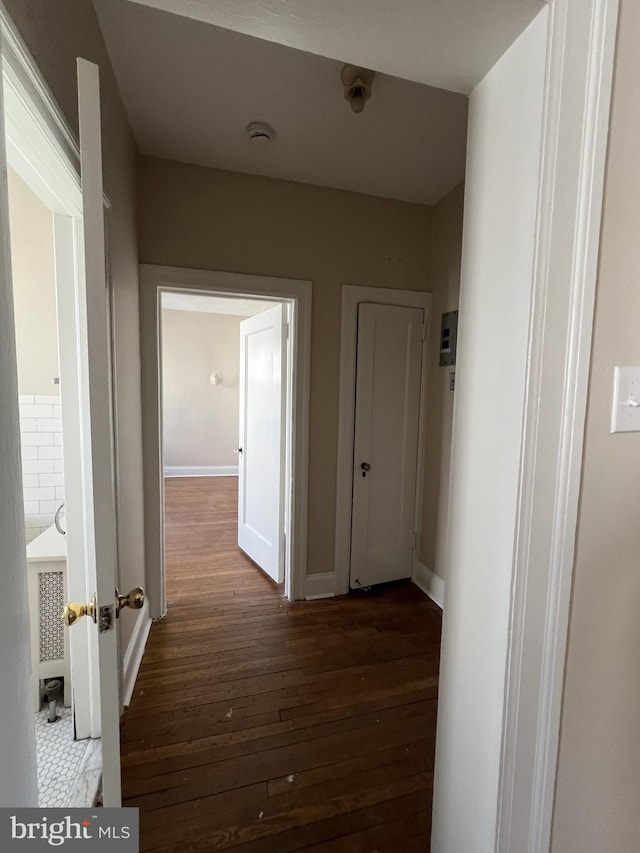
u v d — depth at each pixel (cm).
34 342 224
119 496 174
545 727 84
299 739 168
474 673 93
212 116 199
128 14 145
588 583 85
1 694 70
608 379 81
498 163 82
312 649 227
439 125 204
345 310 272
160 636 236
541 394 76
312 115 197
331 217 265
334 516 284
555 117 70
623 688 92
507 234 80
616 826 96
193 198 238
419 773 154
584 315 76
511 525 80
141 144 221
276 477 297
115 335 169
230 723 175
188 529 417
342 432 278
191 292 246
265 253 253
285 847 129
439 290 282
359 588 293
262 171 246
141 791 144
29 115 93
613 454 83
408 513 304
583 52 70
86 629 162
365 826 135
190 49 160
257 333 322
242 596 284
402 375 291
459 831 99
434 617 262
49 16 101
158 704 185
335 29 74
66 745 162
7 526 72
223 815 137
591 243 75
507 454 81
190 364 649
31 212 219
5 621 71
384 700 190
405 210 281
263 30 76
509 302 80
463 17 71
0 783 69
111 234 163
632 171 78
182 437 655
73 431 154
